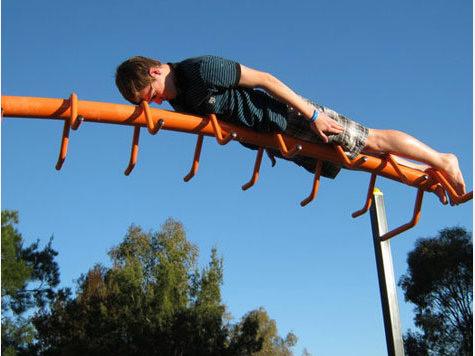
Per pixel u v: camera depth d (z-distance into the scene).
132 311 22.70
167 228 25.77
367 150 3.73
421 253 26.11
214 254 24.06
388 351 4.98
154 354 21.70
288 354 37.97
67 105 2.98
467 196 3.72
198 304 23.11
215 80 3.20
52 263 30.09
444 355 24.94
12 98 2.89
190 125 3.23
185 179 3.45
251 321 22.16
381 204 5.22
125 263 25.34
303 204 3.78
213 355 21.41
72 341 22.86
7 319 27.69
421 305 25.91
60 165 3.09
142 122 3.15
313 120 3.40
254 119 3.38
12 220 28.59
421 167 4.07
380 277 5.10
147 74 3.17
